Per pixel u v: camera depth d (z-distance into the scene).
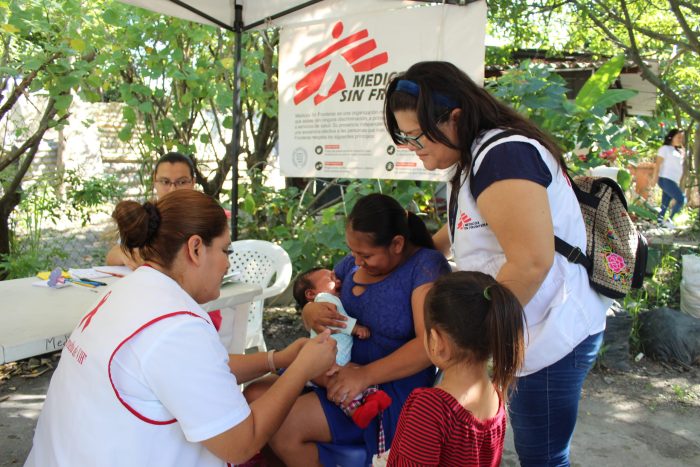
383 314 2.09
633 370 4.20
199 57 5.36
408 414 1.53
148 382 1.32
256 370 2.02
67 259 5.95
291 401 1.57
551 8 6.59
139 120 5.80
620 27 8.19
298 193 5.66
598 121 4.25
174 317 1.35
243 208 5.12
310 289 2.39
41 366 4.03
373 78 3.29
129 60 5.01
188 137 5.62
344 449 1.97
